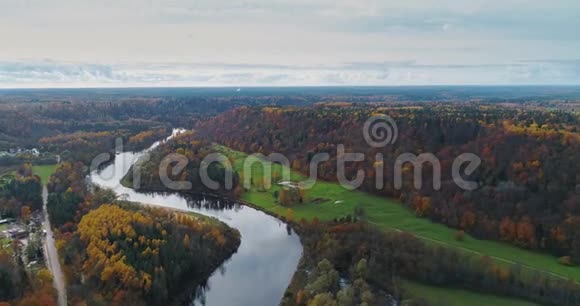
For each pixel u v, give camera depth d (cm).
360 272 9344
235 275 10512
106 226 10469
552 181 11356
